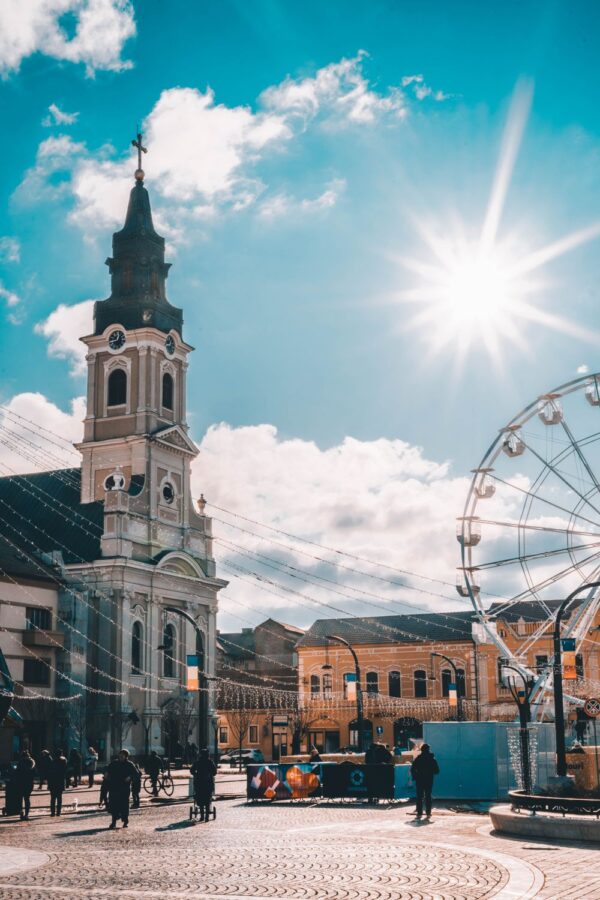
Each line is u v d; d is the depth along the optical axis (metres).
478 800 34.22
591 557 47.16
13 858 20.75
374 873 17.73
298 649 95.44
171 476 83.00
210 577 84.19
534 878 16.73
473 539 50.09
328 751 91.50
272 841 23.28
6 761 60.91
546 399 48.53
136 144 86.56
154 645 76.69
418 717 87.75
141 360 81.75
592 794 25.64
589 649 83.50
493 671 88.88
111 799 27.73
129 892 16.00
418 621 95.12
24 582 69.69
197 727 79.88
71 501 81.62
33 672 69.31
